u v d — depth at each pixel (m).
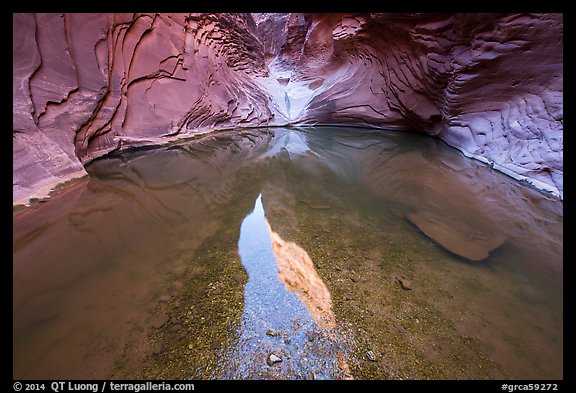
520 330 2.04
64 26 4.81
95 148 5.42
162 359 1.73
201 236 3.21
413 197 4.58
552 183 4.62
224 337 1.90
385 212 4.02
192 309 2.13
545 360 1.81
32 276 2.39
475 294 2.40
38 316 1.99
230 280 2.48
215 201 4.26
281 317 2.10
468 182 5.25
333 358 1.79
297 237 3.27
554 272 2.73
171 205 4.02
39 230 3.09
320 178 5.54
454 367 1.75
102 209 3.71
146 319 2.01
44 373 1.61
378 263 2.80
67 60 4.79
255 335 1.93
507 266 2.81
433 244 3.19
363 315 2.14
